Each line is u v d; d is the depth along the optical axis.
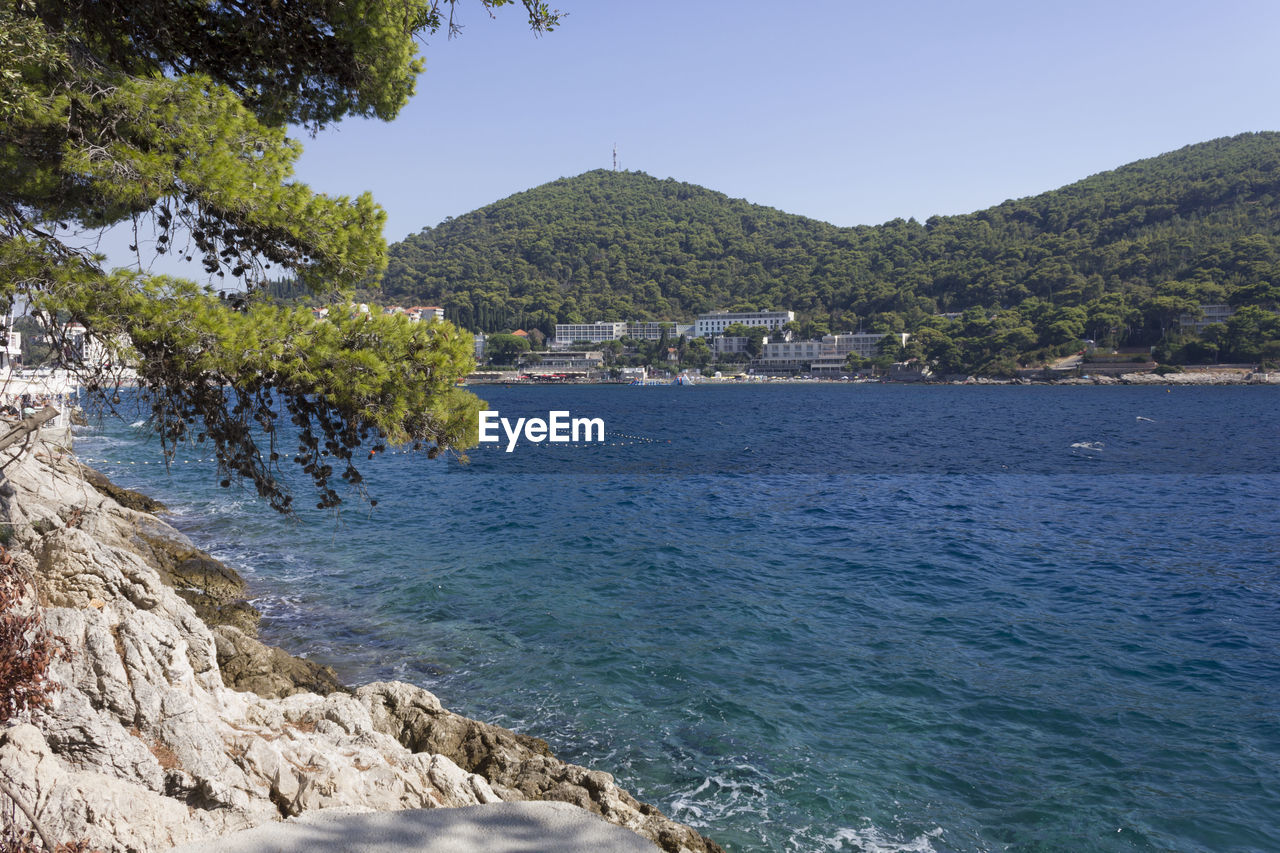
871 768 13.02
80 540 9.31
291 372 9.16
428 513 36.66
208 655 9.80
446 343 9.82
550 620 20.28
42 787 6.36
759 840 11.02
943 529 34.25
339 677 16.16
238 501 35.97
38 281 8.15
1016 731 14.40
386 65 11.34
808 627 20.12
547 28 9.97
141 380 8.82
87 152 8.16
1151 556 28.88
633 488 47.50
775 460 64.81
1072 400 159.88
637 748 13.53
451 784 9.89
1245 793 12.38
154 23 9.97
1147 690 16.25
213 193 8.91
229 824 7.59
